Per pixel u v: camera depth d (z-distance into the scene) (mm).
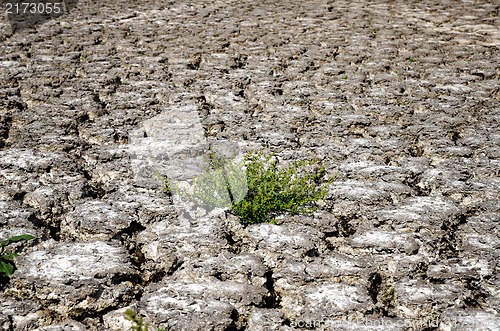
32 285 4020
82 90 8281
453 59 9992
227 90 8398
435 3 15453
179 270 4352
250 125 7055
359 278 4199
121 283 4133
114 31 12438
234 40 11469
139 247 4672
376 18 13570
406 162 6035
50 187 5395
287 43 11172
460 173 5699
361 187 5445
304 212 4984
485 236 4684
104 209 5059
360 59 9953
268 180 5113
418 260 4391
